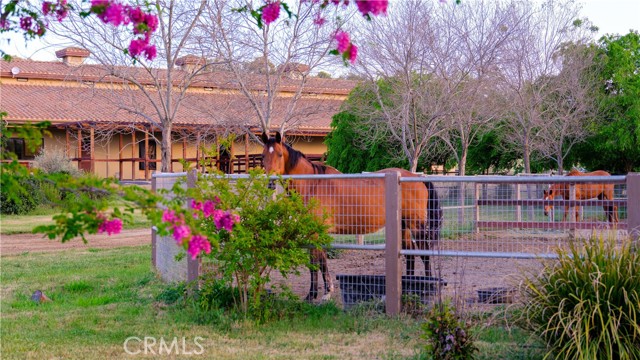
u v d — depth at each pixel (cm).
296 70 1892
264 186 687
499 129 2362
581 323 490
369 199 753
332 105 2242
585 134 2366
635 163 2597
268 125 1812
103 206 346
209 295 738
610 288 490
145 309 761
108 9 370
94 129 2705
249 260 675
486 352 543
